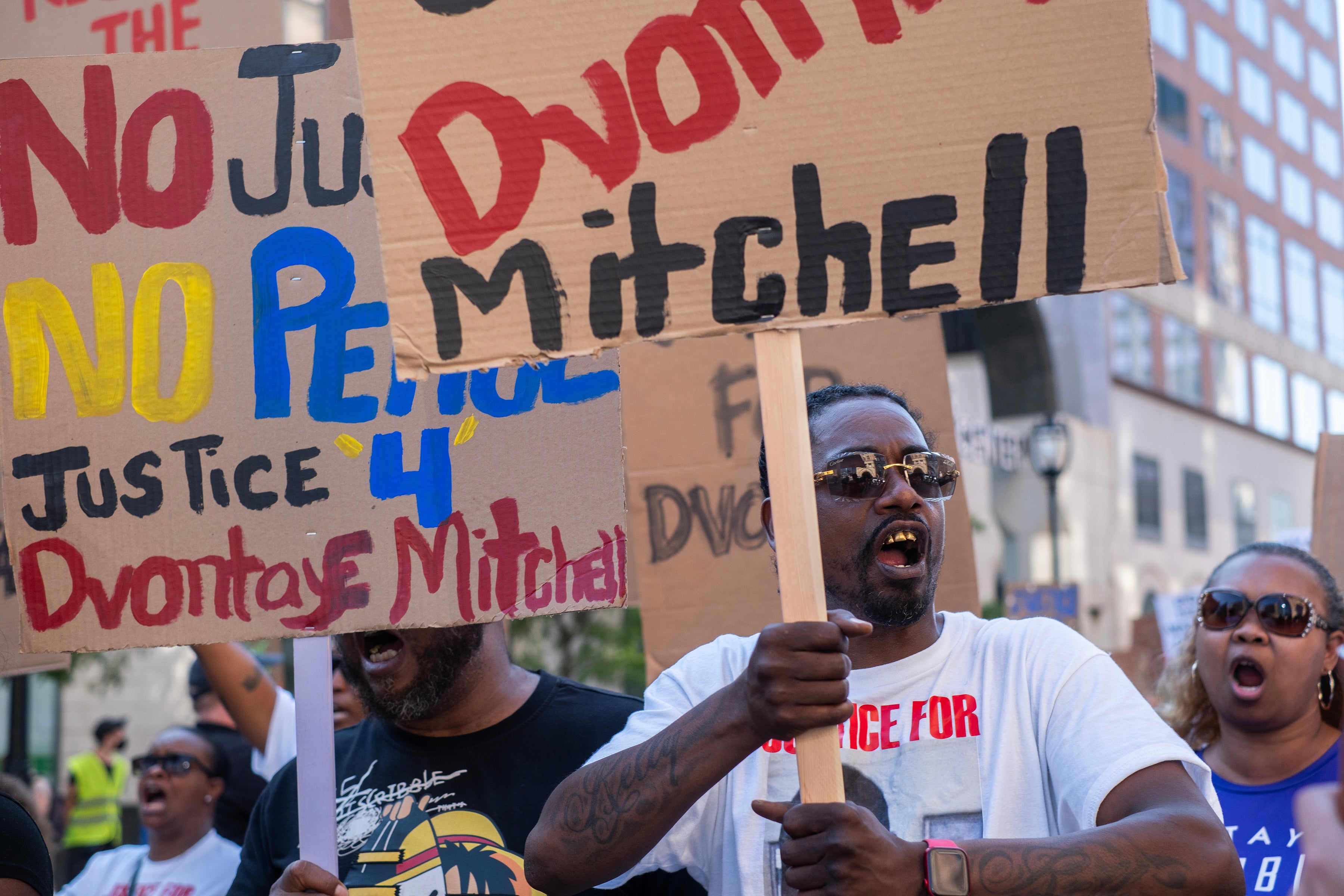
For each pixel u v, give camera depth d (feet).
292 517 6.83
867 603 6.14
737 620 10.44
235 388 6.95
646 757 5.48
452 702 7.56
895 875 4.94
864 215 5.52
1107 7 5.49
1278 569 8.86
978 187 5.49
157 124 7.11
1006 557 49.88
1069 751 5.68
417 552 6.76
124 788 31.96
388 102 5.65
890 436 6.27
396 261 5.60
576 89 5.66
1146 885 4.98
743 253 5.55
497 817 7.29
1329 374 81.15
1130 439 58.03
